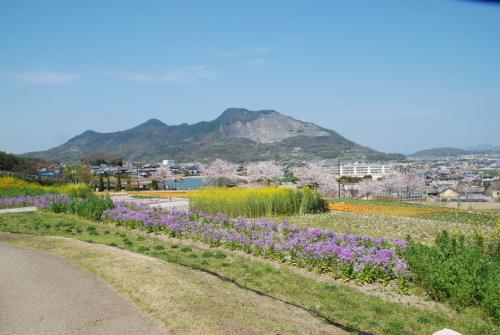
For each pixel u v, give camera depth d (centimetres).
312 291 1172
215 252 1669
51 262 1338
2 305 953
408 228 2345
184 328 817
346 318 970
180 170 17838
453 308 1064
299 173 6438
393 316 995
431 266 1158
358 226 2408
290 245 1546
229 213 2891
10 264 1325
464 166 13062
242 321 857
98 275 1177
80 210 2778
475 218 2967
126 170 13738
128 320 861
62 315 891
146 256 1430
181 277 1155
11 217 2733
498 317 964
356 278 1276
